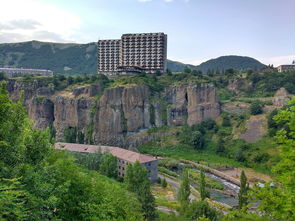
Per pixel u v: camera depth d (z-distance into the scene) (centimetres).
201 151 14312
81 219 2750
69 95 16638
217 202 8362
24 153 2595
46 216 2422
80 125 15888
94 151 11156
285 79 17862
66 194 2806
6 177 2300
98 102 15650
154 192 8981
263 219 2022
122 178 9438
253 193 2167
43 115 16638
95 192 3136
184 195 6938
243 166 12219
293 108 2122
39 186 2381
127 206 3466
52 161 3400
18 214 1930
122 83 16625
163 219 4938
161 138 15675
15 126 2527
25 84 17550
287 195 1905
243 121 15075
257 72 19662
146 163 10025
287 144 2131
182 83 17212
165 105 16888
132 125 15762
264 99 16838
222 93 18438
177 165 12438
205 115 16400
